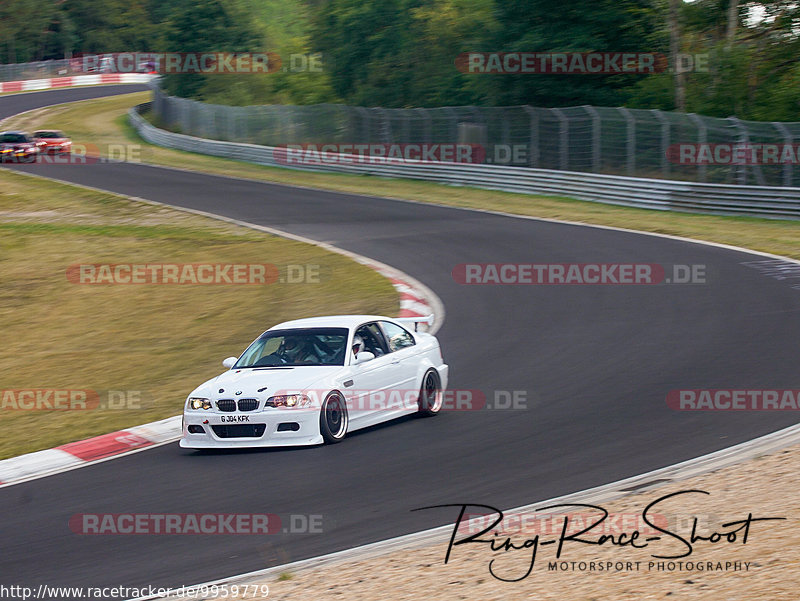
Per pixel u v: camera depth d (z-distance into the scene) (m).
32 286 70.31
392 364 33.75
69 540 23.11
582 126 111.25
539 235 79.88
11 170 139.50
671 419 31.00
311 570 19.59
